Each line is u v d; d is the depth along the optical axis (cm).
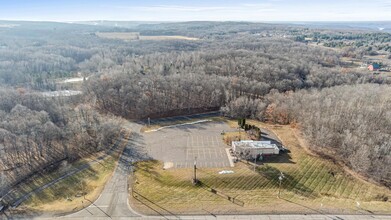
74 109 11838
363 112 9319
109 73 15812
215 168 7481
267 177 6988
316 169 7425
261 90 13250
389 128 8594
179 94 12700
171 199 6078
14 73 17612
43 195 6750
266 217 5434
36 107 11225
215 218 5428
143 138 9725
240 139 9138
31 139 8550
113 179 7100
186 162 7912
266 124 10694
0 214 5816
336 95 11475
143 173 7375
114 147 9112
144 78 13925
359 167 7344
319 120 9156
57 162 8481
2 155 7944
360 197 6419
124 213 5634
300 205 5828
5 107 11181
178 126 10731
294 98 11575
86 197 6309
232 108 11569
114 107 12456
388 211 5594
